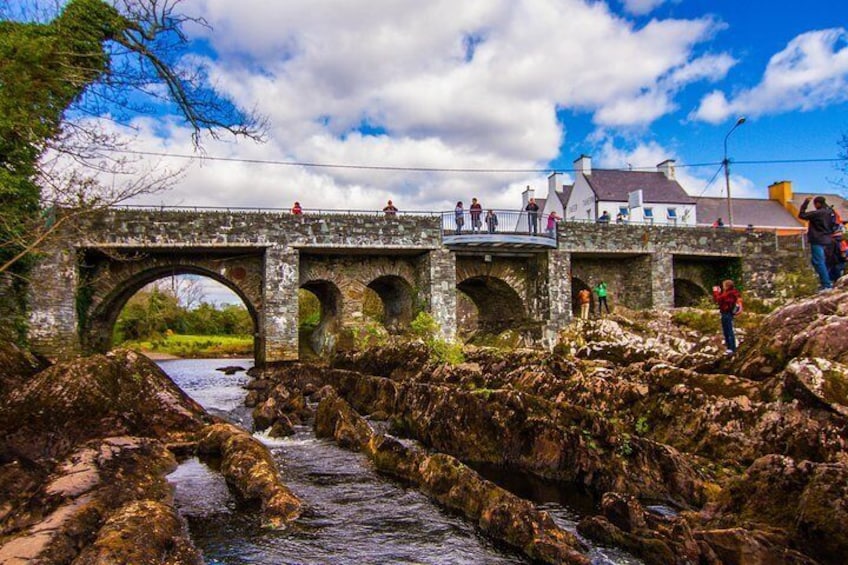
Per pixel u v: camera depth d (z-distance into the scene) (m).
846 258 12.84
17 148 12.82
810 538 5.51
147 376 12.34
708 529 6.40
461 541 6.98
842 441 7.02
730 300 12.88
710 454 8.77
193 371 30.14
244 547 6.75
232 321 59.03
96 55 12.02
